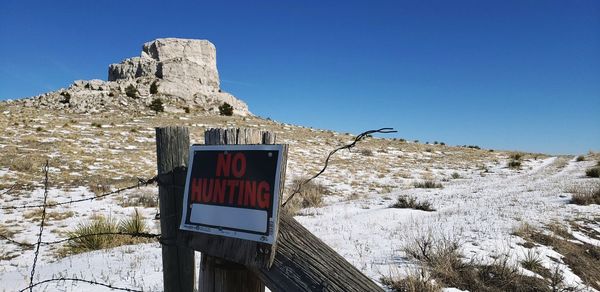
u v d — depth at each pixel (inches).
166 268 90.4
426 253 247.3
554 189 712.4
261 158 73.0
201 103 2795.3
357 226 389.1
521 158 1626.5
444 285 207.8
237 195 75.0
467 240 305.0
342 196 764.0
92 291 194.7
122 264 250.2
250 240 72.0
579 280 252.8
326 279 68.3
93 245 332.2
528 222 379.2
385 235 333.4
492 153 1861.5
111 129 1534.2
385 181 1015.6
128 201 594.9
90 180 755.4
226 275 79.4
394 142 2052.2
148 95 2679.6
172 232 88.8
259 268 71.9
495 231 335.3
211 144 81.9
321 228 383.6
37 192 623.8
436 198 654.5
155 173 888.3
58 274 235.1
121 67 3201.3
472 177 1110.4
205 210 79.4
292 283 69.6
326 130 2396.7
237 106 3147.1
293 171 1058.7
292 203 560.4
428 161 1503.4
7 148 979.9
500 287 217.2
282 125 2315.5
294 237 72.0
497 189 783.1
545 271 247.1
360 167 1250.6
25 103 2341.3
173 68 3068.4
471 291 207.3
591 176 964.0
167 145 88.8
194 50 3336.6
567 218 423.8
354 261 251.9
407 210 494.3
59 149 1045.8
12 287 211.9
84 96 2425.0
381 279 211.6
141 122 1801.2
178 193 89.0
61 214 490.6
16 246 351.3
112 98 2466.8
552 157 1699.1
